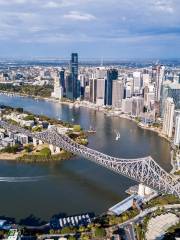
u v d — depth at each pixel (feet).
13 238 651.25
